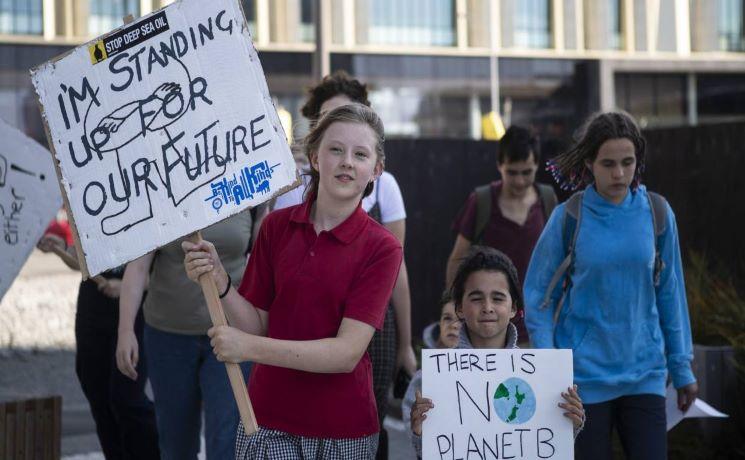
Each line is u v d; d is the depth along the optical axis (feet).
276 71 144.87
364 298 12.75
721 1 152.56
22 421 18.11
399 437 27.86
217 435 17.79
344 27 145.28
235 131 12.69
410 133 148.77
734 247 33.58
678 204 35.73
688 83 153.28
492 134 54.70
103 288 21.31
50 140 13.05
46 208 18.88
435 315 39.24
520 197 23.06
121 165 12.89
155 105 12.88
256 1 144.25
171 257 18.07
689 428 23.58
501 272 15.89
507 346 16.07
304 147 13.89
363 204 18.57
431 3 148.97
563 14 151.74
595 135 16.65
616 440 22.81
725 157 34.12
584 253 16.60
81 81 13.02
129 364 18.83
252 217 18.34
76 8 138.62
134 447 21.42
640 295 16.63
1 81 137.08
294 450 13.01
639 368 16.57
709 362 23.34
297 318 12.91
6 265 18.56
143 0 140.26
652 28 152.46
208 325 18.08
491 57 149.69
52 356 42.16
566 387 14.61
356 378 13.14
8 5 136.87
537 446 14.55
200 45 12.82
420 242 39.32
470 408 14.53
